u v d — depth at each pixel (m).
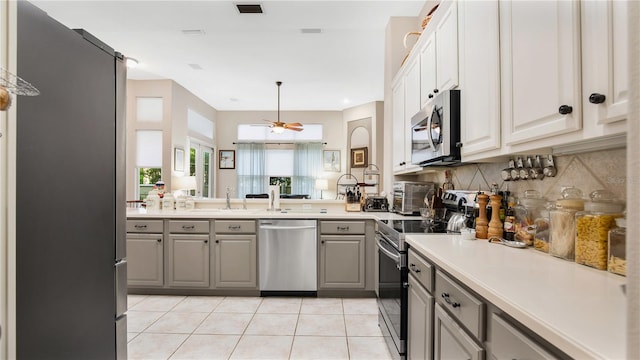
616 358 0.49
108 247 1.21
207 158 7.04
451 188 2.42
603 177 1.07
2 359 0.79
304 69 4.69
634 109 0.46
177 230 3.05
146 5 2.91
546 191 1.38
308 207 3.59
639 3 0.46
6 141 0.80
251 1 2.86
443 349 1.19
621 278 0.92
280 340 2.19
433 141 1.79
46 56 0.92
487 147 1.33
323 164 7.30
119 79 1.28
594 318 0.64
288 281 3.04
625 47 0.70
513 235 1.49
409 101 2.56
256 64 4.48
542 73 0.98
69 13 3.03
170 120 5.10
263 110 7.34
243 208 3.66
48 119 0.93
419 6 2.94
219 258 3.04
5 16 0.80
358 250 3.02
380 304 2.34
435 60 1.97
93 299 1.13
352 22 3.24
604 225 1.00
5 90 0.74
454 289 1.10
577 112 0.84
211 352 2.03
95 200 1.14
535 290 0.82
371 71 4.75
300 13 3.06
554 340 0.59
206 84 5.39
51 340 0.95
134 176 5.12
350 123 7.02
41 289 0.91
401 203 2.88
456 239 1.59
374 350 2.05
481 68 1.38
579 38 0.84
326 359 1.95
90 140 1.11
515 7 1.12
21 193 0.85
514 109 1.14
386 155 3.43
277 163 7.38
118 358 1.26
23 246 0.85
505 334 0.79
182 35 3.58
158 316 2.60
